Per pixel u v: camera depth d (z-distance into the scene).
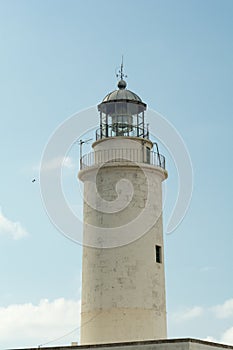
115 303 30.66
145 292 30.97
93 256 31.62
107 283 30.97
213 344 27.67
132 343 27.23
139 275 31.06
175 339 26.48
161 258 32.22
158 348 26.72
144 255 31.42
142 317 30.58
